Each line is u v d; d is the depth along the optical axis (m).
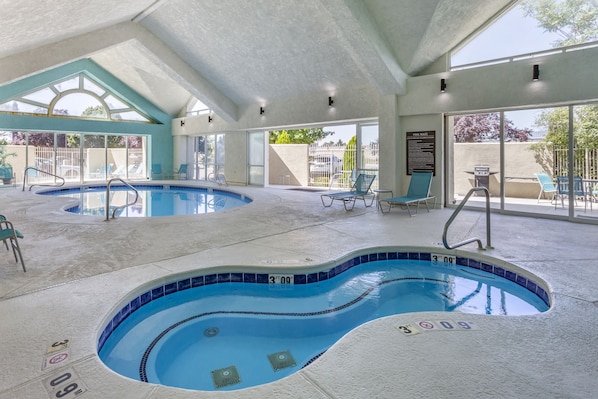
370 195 9.69
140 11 9.34
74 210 8.50
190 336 2.91
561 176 6.63
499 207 7.58
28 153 13.27
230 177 13.97
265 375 2.37
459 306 3.56
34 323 2.38
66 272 3.45
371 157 9.71
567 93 6.11
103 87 14.33
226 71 10.93
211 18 8.89
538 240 4.84
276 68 9.84
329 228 5.74
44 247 4.41
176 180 15.66
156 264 3.74
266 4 7.74
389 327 2.31
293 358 2.59
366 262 4.52
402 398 1.61
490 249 4.36
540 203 7.71
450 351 2.01
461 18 6.63
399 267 4.58
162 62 10.87
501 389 1.67
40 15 6.49
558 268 3.59
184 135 15.97
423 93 7.88
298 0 7.27
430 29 6.73
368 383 1.72
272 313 3.35
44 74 12.65
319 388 1.69
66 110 13.52
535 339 2.16
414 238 5.03
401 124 8.39
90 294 2.90
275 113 11.51
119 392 1.67
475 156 8.95
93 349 2.05
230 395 1.65
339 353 1.99
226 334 2.95
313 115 10.34
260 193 11.09
